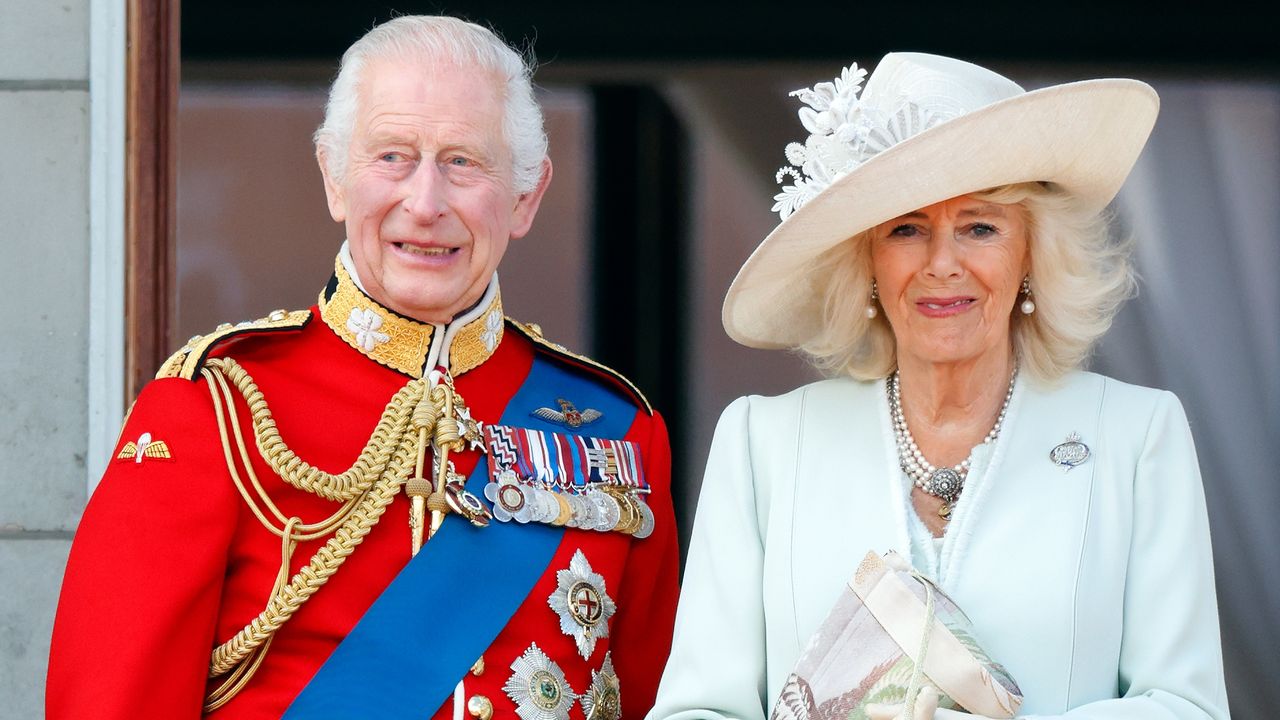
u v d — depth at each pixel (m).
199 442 10.27
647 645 11.61
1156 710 9.29
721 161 22.50
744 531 10.48
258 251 18.83
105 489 10.27
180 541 10.02
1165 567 9.73
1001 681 9.12
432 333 10.97
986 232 10.09
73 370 13.09
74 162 13.12
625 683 11.46
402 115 10.57
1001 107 9.38
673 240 22.45
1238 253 21.92
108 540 10.04
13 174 13.12
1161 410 10.15
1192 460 10.03
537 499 10.88
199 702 10.02
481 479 10.86
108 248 13.09
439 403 10.77
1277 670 21.88
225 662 10.17
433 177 10.55
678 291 22.45
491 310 11.34
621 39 22.27
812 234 10.06
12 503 13.07
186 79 19.83
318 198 19.02
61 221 13.11
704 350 22.36
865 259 10.52
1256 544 21.78
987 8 22.12
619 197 22.39
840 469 10.34
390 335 10.89
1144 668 9.58
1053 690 9.52
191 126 19.38
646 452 11.77
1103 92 9.56
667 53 22.30
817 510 10.25
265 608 10.22
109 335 13.05
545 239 22.34
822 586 10.02
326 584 10.36
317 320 11.13
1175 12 21.89
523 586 10.66
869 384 10.71
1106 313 10.68
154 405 10.41
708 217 22.52
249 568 10.29
